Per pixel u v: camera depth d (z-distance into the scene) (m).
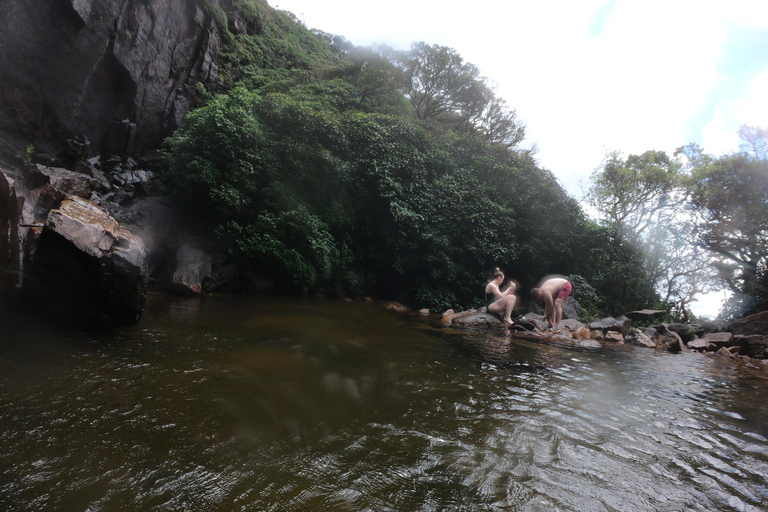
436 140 14.87
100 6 12.03
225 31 17.98
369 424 2.68
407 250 11.98
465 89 23.38
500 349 5.80
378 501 1.83
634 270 14.82
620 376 4.80
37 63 11.09
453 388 3.64
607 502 1.98
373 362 4.24
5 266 4.54
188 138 10.37
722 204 13.71
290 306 7.66
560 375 4.53
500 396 3.53
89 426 2.29
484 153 15.09
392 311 9.64
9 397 2.56
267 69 19.27
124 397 2.72
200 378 3.19
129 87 13.41
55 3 10.98
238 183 10.02
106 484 1.79
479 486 2.03
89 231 4.21
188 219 10.48
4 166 9.55
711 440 2.95
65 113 11.95
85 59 12.00
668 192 16.22
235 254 9.57
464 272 12.09
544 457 2.42
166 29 14.41
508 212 12.95
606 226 15.81
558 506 1.91
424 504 1.84
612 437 2.83
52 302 4.21
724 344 8.65
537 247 13.43
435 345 5.60
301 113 11.16
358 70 19.02
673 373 5.36
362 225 12.03
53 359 3.30
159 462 2.00
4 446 2.02
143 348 3.84
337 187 11.41
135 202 11.03
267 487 1.87
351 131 12.20
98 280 4.23
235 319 5.75
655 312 12.56
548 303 8.61
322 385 3.33
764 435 3.14
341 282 10.96
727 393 4.46
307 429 2.52
